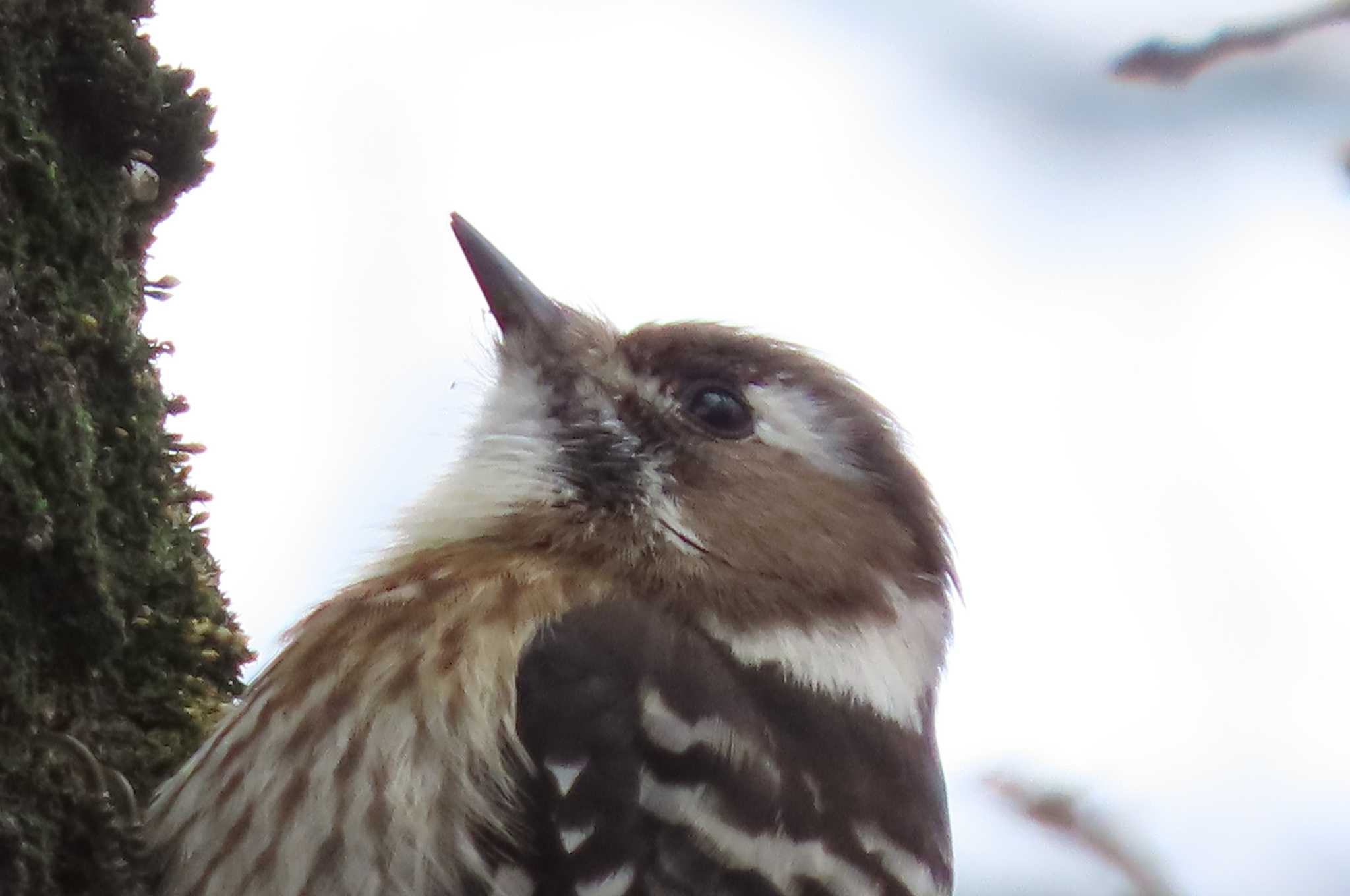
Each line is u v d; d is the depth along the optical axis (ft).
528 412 6.31
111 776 6.21
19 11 6.23
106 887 6.19
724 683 6.23
